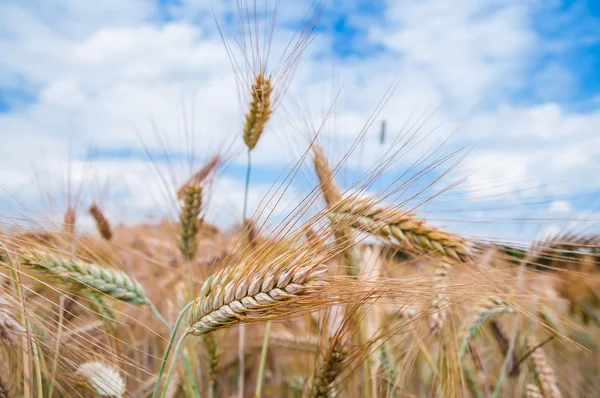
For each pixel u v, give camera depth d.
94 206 0.58
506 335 0.48
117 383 0.35
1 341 0.32
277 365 0.58
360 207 0.32
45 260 0.37
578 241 0.40
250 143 0.44
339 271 0.36
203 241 0.55
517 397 0.47
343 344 0.37
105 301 0.41
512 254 0.39
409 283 0.32
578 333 0.58
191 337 0.46
